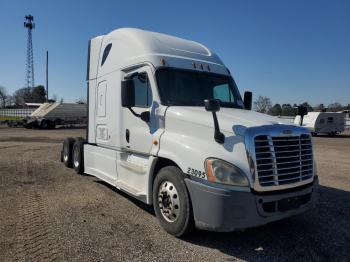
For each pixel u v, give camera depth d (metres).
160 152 5.54
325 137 33.66
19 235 5.13
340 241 5.24
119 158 7.25
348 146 22.19
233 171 4.59
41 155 13.88
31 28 72.44
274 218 4.77
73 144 10.64
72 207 6.59
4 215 6.02
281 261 4.54
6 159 12.55
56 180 9.05
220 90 6.68
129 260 4.41
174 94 6.09
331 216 6.41
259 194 4.64
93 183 8.75
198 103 6.18
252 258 4.61
